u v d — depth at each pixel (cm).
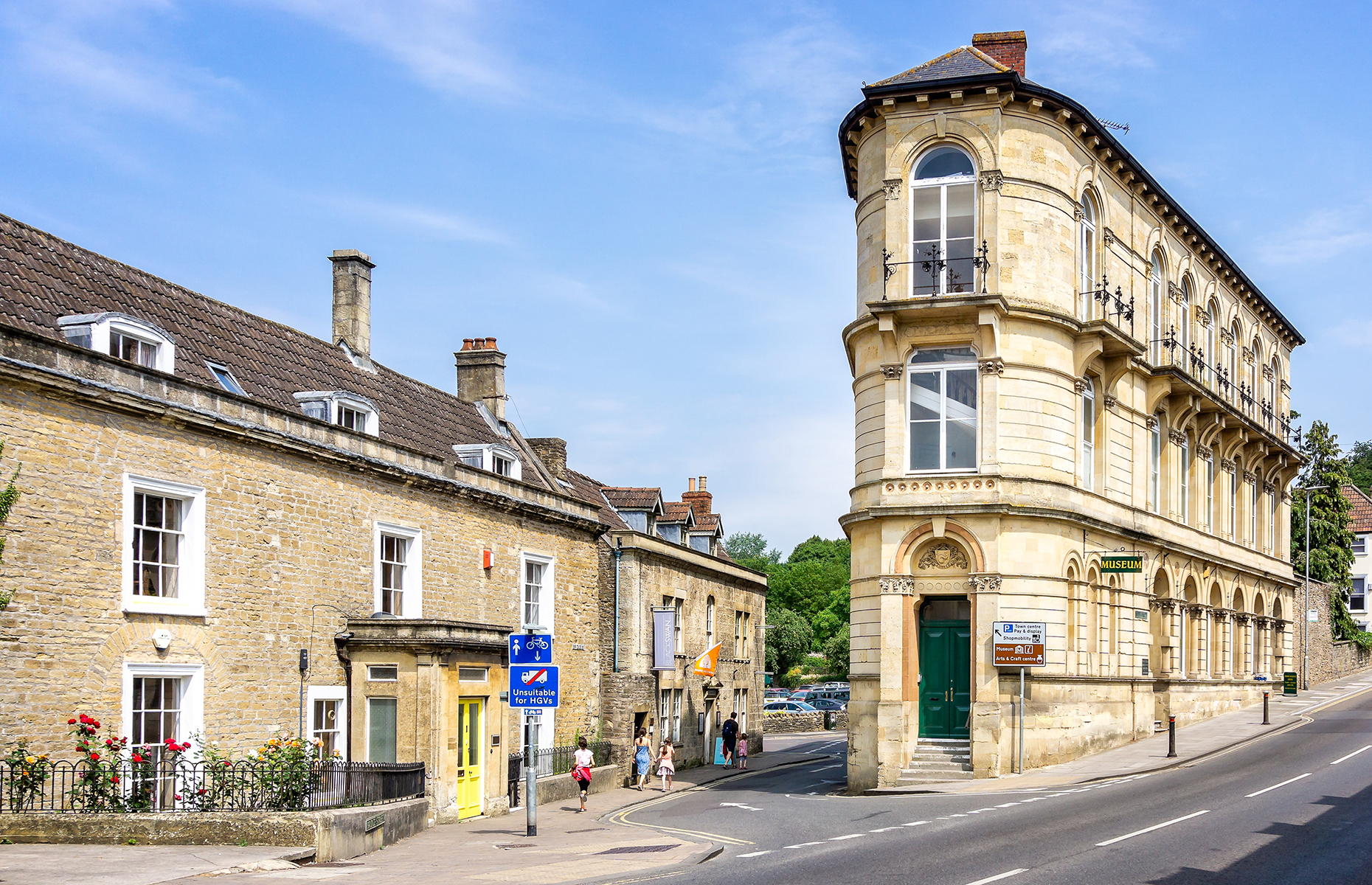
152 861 1569
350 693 2505
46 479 1916
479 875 1572
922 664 3053
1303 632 5478
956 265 3105
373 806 1992
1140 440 3628
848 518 3136
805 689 7869
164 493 2131
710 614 4800
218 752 2186
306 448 2431
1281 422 5119
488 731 2672
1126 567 3164
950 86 3081
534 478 3791
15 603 1858
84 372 1991
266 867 1576
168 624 2116
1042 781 2658
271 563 2348
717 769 4325
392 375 3366
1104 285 3384
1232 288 4600
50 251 2338
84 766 1930
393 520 2712
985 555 2959
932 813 2183
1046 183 3147
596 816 2688
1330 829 1720
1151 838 1675
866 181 3253
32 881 1406
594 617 3678
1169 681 3725
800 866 1570
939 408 3081
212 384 2450
